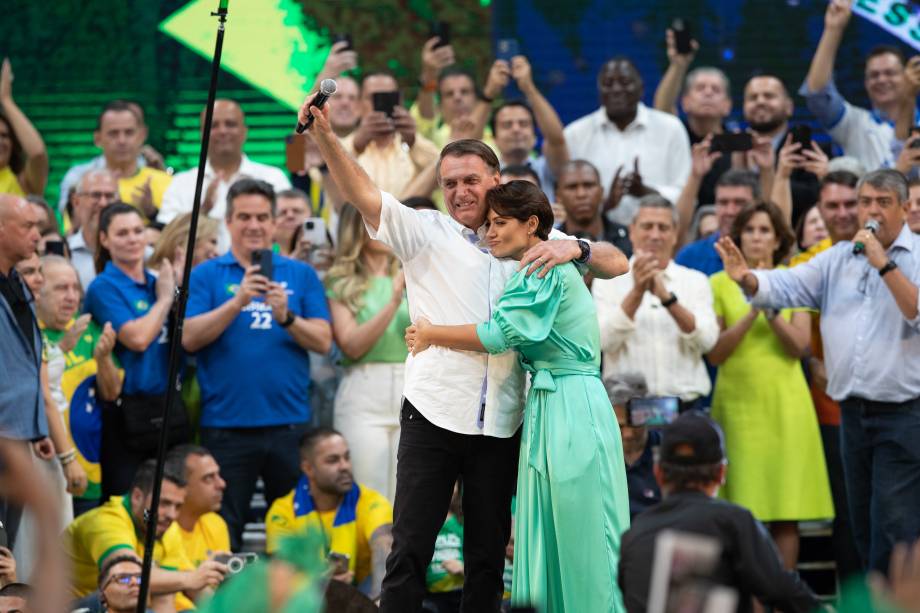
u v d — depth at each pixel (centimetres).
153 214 1440
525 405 809
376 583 1112
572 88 1831
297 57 1861
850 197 1255
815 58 1553
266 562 452
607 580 777
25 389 1020
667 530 625
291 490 1201
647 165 1531
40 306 1158
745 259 1273
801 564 1295
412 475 791
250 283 1168
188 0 1848
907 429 1098
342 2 1861
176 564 1074
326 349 1206
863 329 1119
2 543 915
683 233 1409
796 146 1373
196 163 1845
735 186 1336
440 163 805
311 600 440
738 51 1802
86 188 1373
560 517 777
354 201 778
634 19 1823
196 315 1201
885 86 1548
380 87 1566
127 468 1173
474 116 1501
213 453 1191
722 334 1231
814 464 1216
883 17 1769
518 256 790
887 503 1106
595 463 780
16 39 1844
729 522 625
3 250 1022
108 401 1166
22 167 1501
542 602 779
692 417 665
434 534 794
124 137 1499
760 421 1216
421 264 795
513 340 764
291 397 1206
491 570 805
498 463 805
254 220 1218
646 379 1199
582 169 1330
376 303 1221
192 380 1228
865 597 468
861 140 1560
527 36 1839
